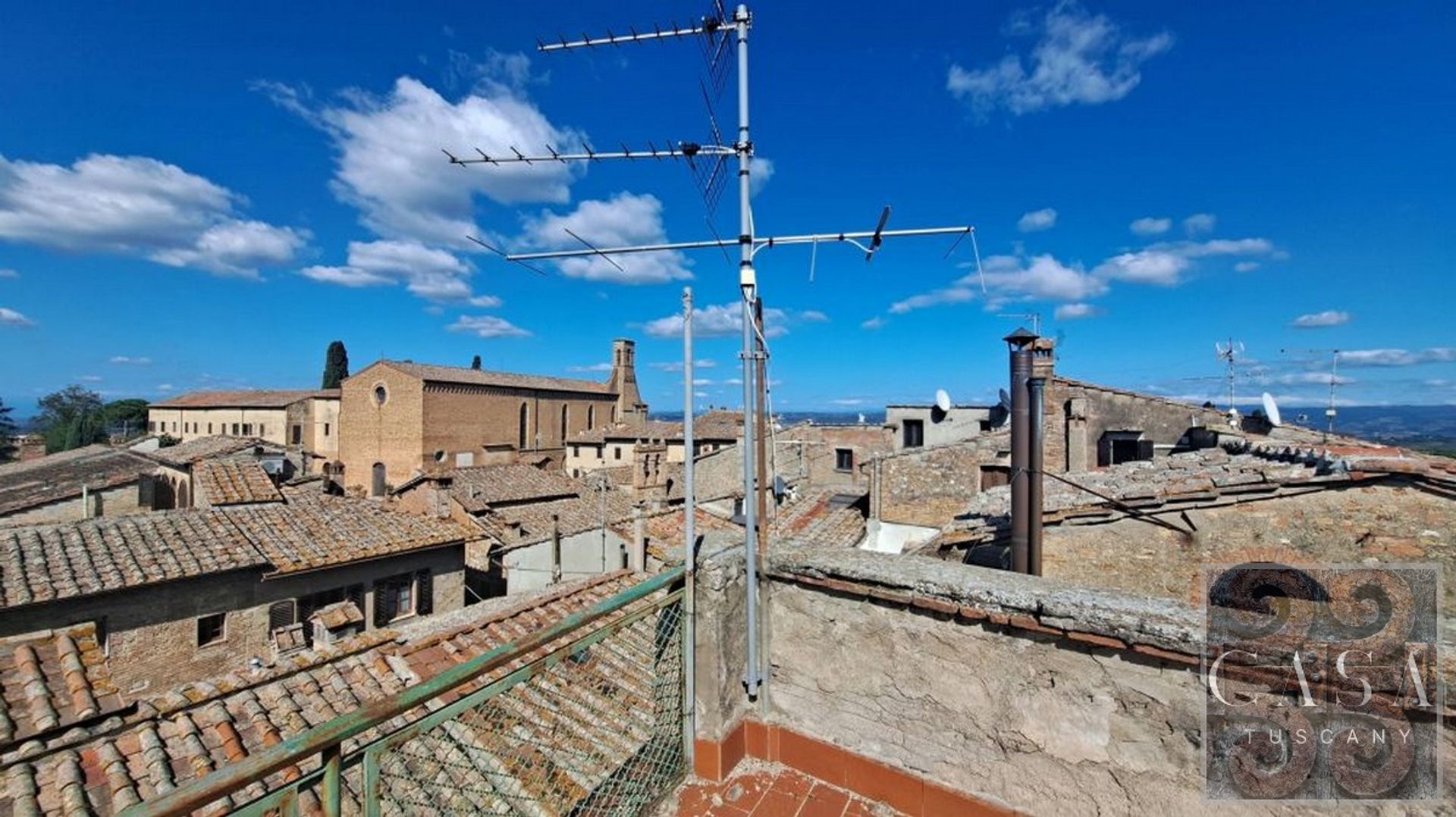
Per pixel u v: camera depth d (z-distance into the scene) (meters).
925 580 3.07
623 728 4.39
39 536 10.95
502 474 22.42
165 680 10.88
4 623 9.39
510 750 4.18
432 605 15.14
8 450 57.66
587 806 3.47
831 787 3.36
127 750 4.83
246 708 5.56
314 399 46.97
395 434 39.06
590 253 3.96
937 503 13.71
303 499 15.35
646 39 3.79
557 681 4.95
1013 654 2.87
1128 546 6.55
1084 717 2.70
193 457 25.05
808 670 3.52
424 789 3.91
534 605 7.75
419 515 16.73
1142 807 2.58
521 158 3.87
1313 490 5.89
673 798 3.31
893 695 3.23
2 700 5.04
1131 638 2.52
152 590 10.80
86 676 5.46
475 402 42.34
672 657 3.49
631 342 61.28
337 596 13.43
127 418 69.06
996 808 2.90
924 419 22.00
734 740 3.54
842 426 23.47
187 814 1.49
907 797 3.14
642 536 12.84
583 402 53.84
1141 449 13.86
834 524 13.57
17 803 4.16
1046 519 6.80
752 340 3.64
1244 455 7.36
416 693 2.08
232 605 11.75
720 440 37.28
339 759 1.92
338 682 6.16
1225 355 16.77
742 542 3.74
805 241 3.74
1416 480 5.55
